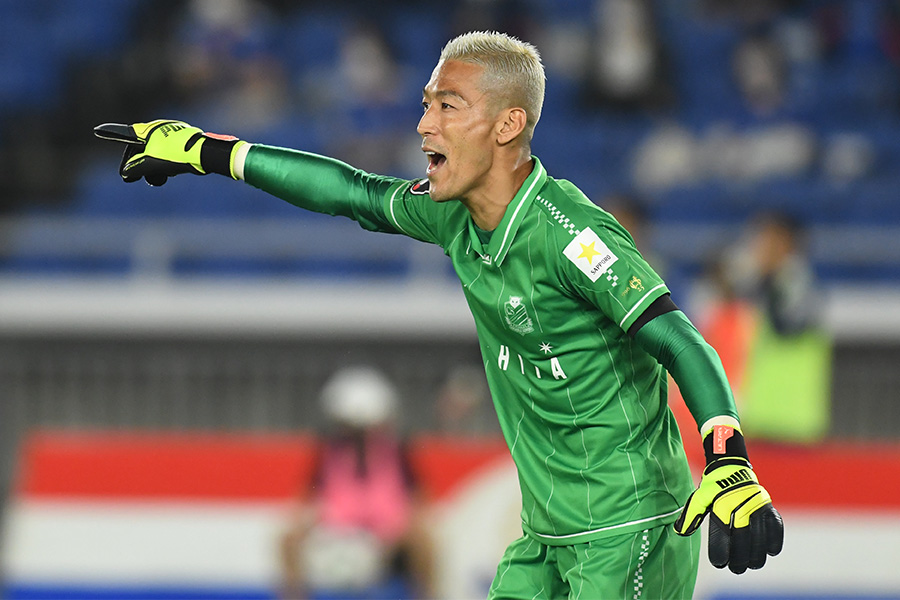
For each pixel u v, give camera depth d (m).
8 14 48.31
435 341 33.69
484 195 10.55
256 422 33.50
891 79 45.91
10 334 33.50
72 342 33.62
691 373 9.67
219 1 46.06
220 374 33.66
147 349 33.72
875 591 25.11
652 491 10.80
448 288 35.56
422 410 33.50
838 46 47.03
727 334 26.55
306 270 37.06
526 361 10.77
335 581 24.80
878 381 33.22
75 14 48.25
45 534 25.16
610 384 10.65
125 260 37.47
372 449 25.11
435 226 11.26
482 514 24.91
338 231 37.00
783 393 26.92
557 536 11.02
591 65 44.31
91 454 25.53
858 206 39.22
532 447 11.11
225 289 35.78
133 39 47.62
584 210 10.34
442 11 50.44
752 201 39.16
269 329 33.62
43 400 33.47
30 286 35.75
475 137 10.31
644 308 9.95
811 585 25.06
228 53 45.09
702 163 40.97
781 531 9.05
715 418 9.52
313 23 49.03
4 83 45.50
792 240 27.14
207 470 25.38
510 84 10.32
